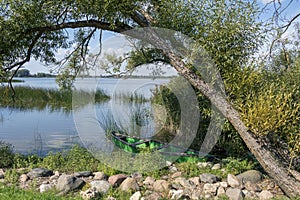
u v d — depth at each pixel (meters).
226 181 5.25
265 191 4.81
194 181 5.21
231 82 6.01
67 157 6.38
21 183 5.12
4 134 10.15
